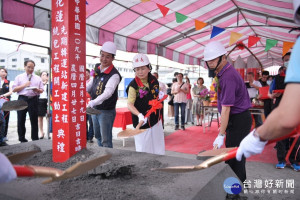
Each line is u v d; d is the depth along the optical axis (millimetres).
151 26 5711
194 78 22672
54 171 824
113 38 5477
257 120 5414
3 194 1153
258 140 786
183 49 8656
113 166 1360
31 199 1095
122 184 1268
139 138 2490
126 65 10445
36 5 3643
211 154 1220
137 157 1760
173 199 1078
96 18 4645
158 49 7395
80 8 1794
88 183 1287
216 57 1949
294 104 637
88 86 3160
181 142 5262
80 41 1811
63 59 1732
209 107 6152
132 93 2434
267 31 7855
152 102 2389
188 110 8031
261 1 4887
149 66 2412
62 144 1735
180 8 5109
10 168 711
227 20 6863
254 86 5211
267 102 4195
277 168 3426
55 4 1740
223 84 1997
